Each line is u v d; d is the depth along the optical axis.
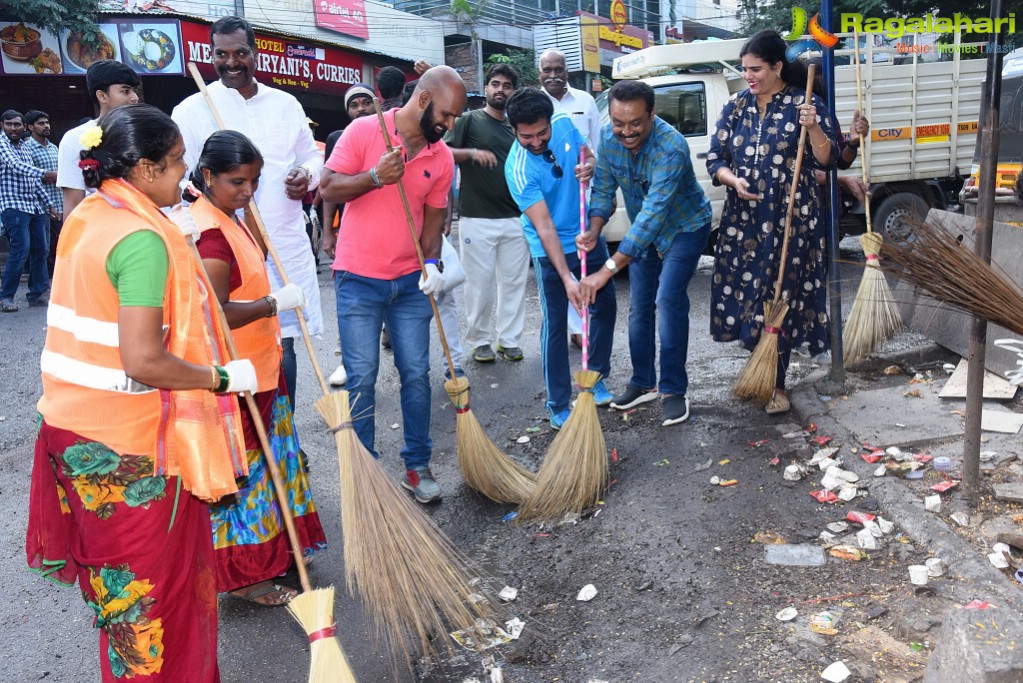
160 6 15.66
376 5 20.38
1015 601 2.76
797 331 4.49
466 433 3.93
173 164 2.21
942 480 3.58
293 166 4.48
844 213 9.15
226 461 2.30
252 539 3.19
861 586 3.01
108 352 2.14
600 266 4.72
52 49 14.32
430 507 4.01
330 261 12.38
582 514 3.77
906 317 5.39
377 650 2.99
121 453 2.17
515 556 3.51
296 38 17.62
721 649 2.76
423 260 3.75
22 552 3.85
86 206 2.18
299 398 5.72
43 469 2.31
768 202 4.29
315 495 4.29
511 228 5.89
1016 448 3.77
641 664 2.74
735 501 3.67
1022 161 7.18
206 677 2.38
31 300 9.24
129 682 2.27
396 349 3.98
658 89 8.45
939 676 2.34
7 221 8.80
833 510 3.52
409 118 3.65
